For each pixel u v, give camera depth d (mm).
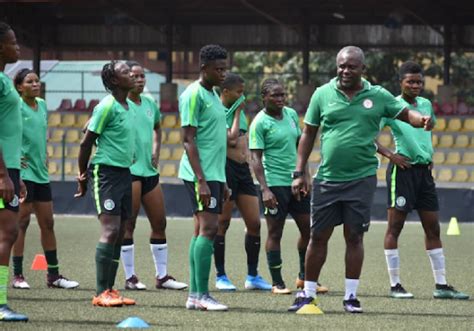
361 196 19562
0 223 17703
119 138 20266
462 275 27453
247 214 24219
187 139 19562
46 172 24000
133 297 22125
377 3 60406
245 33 69750
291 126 23938
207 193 19547
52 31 70812
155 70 100188
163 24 69500
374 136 19547
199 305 19875
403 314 19688
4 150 17781
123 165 20328
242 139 24250
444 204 49438
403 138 22906
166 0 62500
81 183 20594
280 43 69250
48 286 24031
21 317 17734
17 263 23828
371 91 19422
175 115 65750
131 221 23922
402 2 60250
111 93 20500
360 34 68000
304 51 65938
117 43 70625
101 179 20219
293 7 63344
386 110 19531
